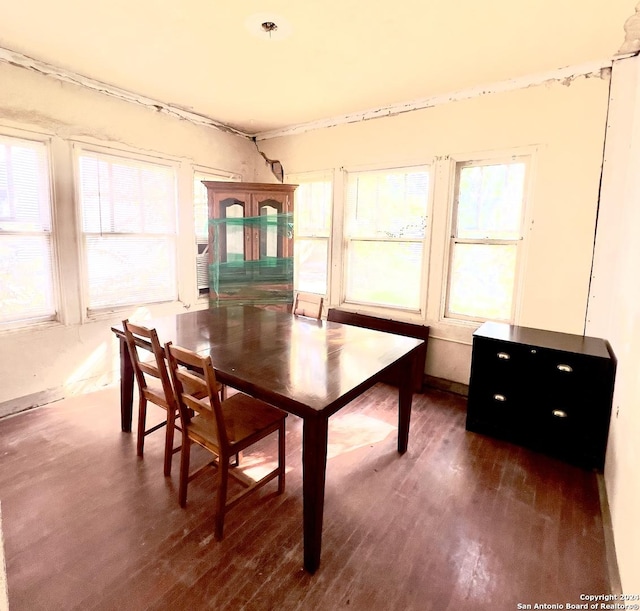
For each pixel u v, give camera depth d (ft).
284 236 13.33
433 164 10.78
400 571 5.19
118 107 10.46
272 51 8.02
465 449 8.18
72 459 7.53
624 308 6.75
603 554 5.50
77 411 9.54
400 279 12.08
